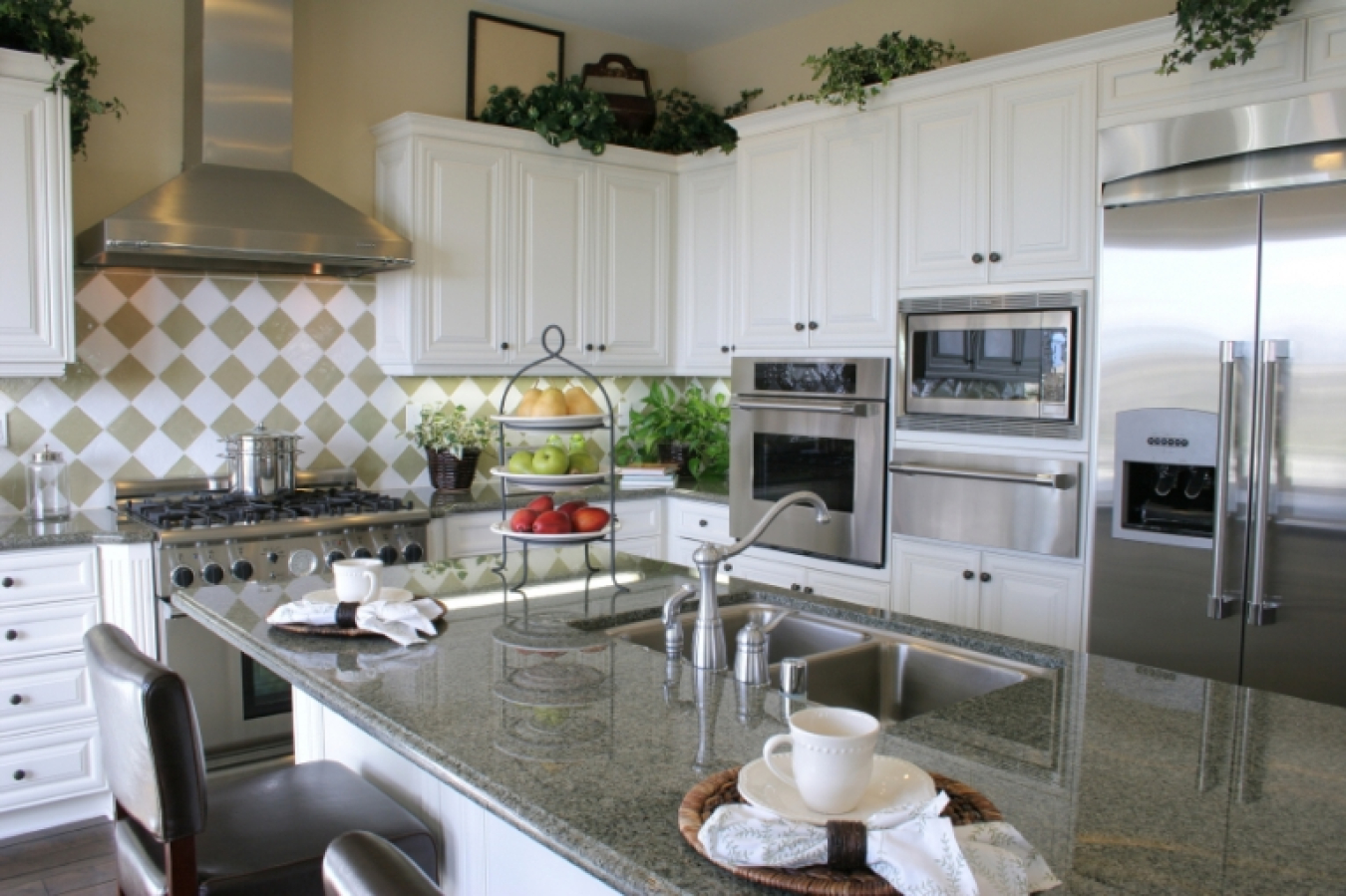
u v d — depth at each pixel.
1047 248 3.21
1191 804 1.19
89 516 3.46
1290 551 2.64
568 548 2.86
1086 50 3.09
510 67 4.54
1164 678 1.72
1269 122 2.66
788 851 0.98
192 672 3.22
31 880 2.81
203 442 3.87
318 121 4.06
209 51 3.55
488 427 4.41
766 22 4.70
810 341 3.94
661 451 4.88
